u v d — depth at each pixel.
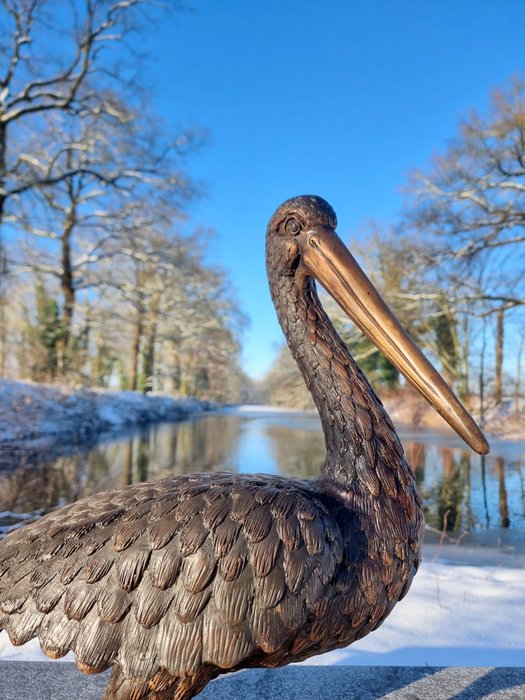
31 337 18.92
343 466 1.71
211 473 1.84
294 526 1.48
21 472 10.26
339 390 1.76
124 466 11.70
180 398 41.62
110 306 28.02
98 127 18.75
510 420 22.27
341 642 1.58
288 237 1.89
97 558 1.47
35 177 16.69
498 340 24.14
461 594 3.56
